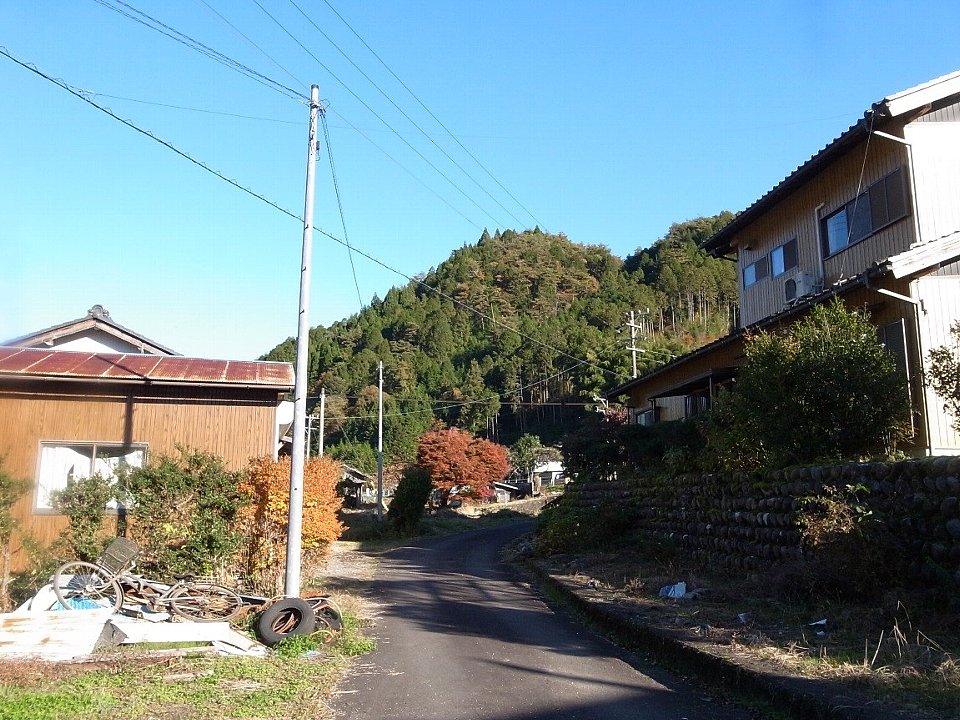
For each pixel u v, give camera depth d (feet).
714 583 33.22
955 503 22.21
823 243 50.90
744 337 41.24
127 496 32.42
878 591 23.58
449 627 30.12
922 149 42.45
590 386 144.56
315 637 26.55
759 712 17.60
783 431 32.27
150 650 24.09
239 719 17.80
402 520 95.25
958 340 30.12
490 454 149.79
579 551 51.16
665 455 48.44
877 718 14.76
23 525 39.17
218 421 42.75
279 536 35.73
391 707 19.11
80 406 41.19
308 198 32.55
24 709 17.74
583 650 25.52
